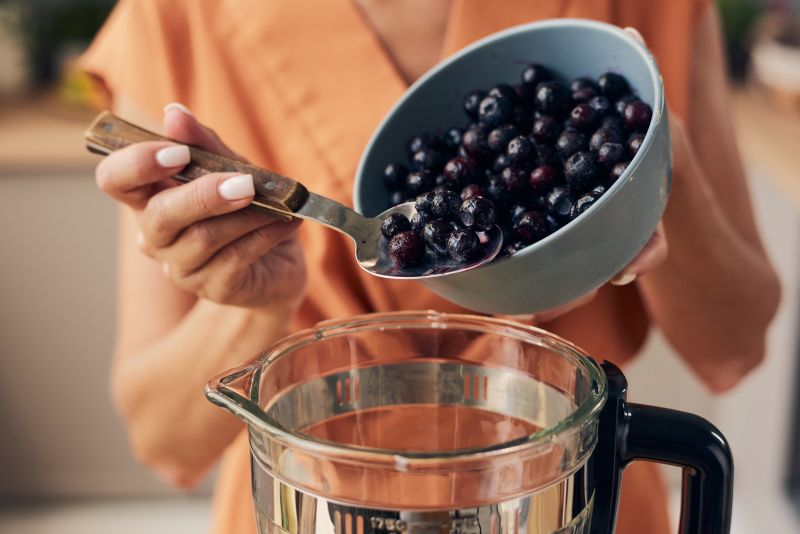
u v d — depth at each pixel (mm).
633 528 826
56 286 1886
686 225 714
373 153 617
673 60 819
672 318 813
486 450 402
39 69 2246
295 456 412
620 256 528
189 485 836
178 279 618
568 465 423
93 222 1847
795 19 2002
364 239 552
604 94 583
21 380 1945
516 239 541
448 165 577
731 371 851
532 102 607
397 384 485
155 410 790
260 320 706
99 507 2008
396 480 402
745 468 1855
